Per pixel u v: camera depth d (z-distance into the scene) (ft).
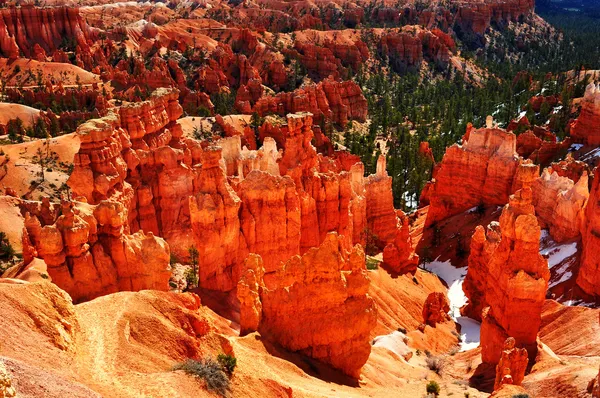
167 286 181.37
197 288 192.34
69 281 162.09
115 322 118.32
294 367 142.41
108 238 174.60
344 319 160.35
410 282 282.56
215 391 109.40
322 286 159.12
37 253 208.23
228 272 201.36
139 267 177.06
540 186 320.09
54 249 159.02
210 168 195.21
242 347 140.36
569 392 144.05
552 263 283.18
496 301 190.70
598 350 185.16
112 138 238.48
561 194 298.15
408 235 295.89
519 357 154.71
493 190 350.43
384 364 185.06
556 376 154.71
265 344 148.15
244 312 153.99
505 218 187.93
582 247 273.13
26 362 94.07
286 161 261.65
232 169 257.96
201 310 141.49
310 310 158.71
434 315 252.83
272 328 156.56
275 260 216.54
